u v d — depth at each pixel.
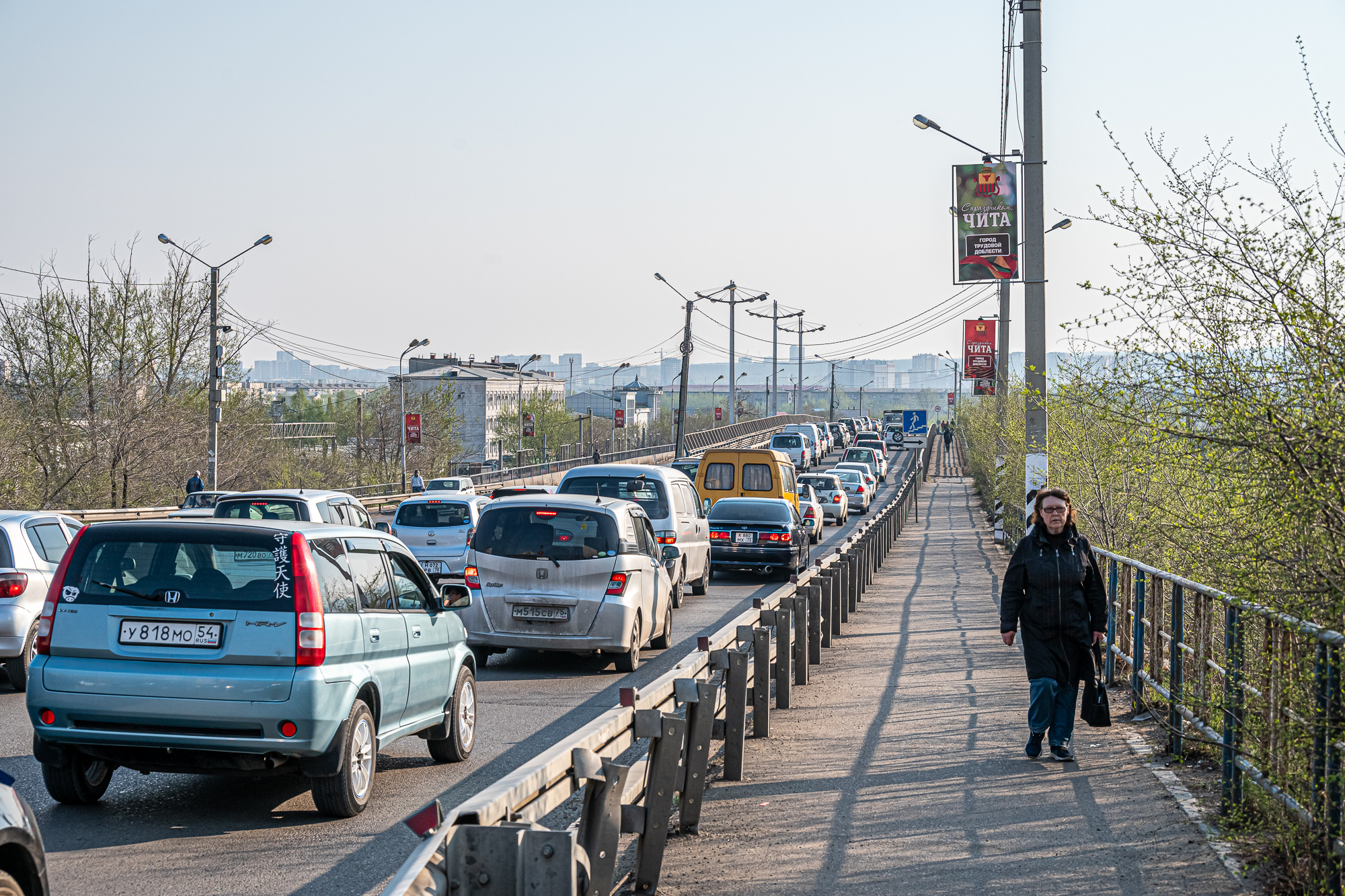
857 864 5.86
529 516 12.98
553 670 13.05
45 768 7.05
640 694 5.63
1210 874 5.55
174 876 5.87
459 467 91.25
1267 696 5.84
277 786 7.83
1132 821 6.50
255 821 6.91
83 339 49.09
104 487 45.69
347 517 16.45
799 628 11.58
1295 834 5.27
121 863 6.07
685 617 17.81
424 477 79.69
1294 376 5.97
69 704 6.70
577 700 11.09
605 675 12.74
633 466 19.39
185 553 6.88
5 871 3.99
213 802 7.38
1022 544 8.21
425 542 20.14
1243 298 6.61
